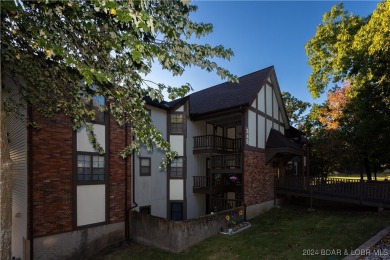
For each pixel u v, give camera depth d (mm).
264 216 13656
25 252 7438
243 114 13641
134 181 11930
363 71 11047
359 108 13445
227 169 13852
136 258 8266
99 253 8953
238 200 13266
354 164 20562
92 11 3293
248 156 13773
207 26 4141
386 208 12883
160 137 4715
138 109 4445
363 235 8812
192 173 14938
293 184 15633
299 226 10938
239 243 9000
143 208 12430
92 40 3807
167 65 3711
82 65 3129
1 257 3234
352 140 18109
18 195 8336
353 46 12523
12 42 3941
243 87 16312
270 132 16578
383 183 12078
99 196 9414
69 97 4996
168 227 8828
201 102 17531
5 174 3391
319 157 23406
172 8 3852
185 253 8352
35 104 5555
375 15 10398
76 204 8633
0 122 3113
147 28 2666
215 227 10312
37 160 7754
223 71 4301
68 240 8320
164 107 13789
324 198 14125
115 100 4809
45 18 3395
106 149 9742
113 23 3504
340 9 17750
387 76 10078
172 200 14125
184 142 14461
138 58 3021
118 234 9906
